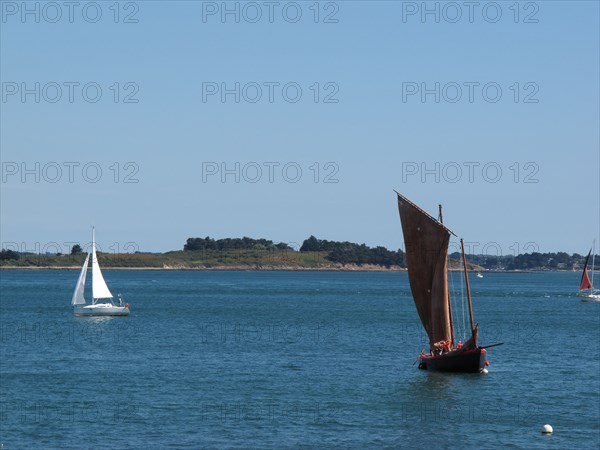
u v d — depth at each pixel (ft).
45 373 343.87
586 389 308.40
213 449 225.35
